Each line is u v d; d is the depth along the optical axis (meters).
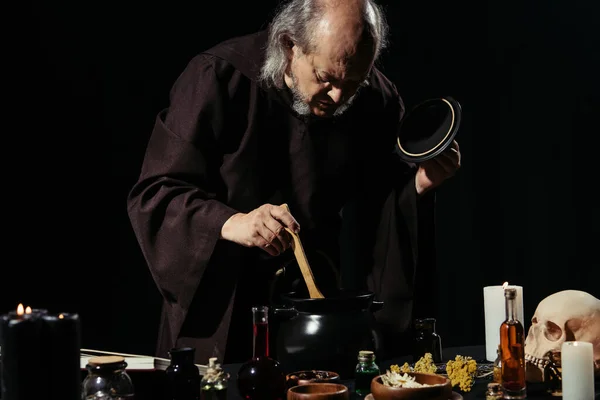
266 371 2.19
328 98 2.94
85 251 5.32
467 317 5.90
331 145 3.24
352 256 5.73
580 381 2.19
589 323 2.45
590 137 5.78
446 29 5.67
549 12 5.70
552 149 5.81
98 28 5.22
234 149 3.19
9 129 5.13
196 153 3.10
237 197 3.15
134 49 5.29
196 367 2.18
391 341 3.22
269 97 3.16
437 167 3.16
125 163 5.34
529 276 5.88
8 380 1.70
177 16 5.31
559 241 5.84
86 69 5.23
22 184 5.18
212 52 3.22
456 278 5.91
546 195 5.83
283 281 3.18
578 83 5.75
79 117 5.25
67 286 5.30
